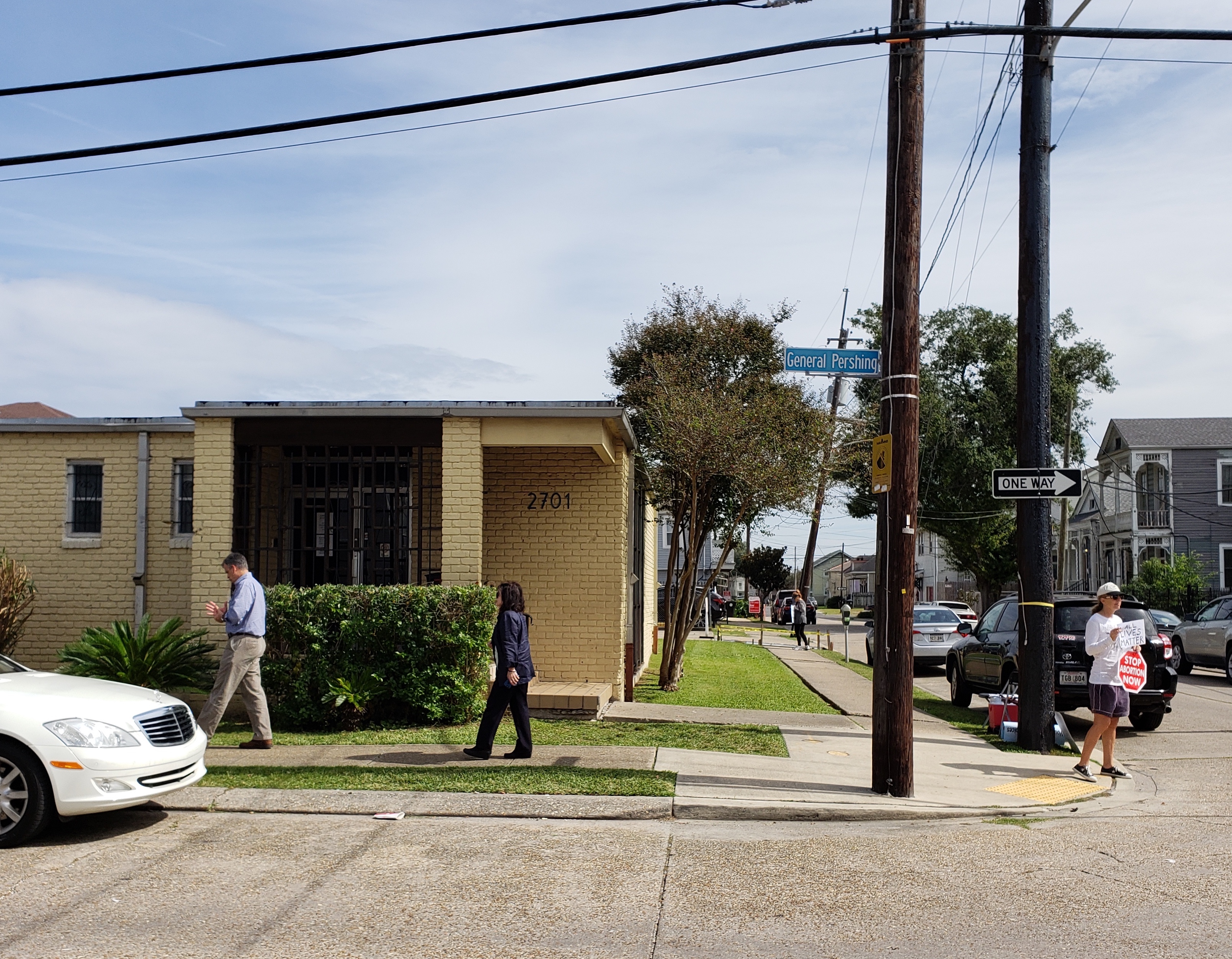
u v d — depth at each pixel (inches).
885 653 344.2
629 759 381.4
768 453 653.3
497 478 564.7
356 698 432.8
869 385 1686.8
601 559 555.8
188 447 534.9
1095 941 206.1
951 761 413.7
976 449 1710.1
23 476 539.8
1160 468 1694.1
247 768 359.3
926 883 247.1
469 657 449.7
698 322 858.1
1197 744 493.4
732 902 230.5
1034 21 446.3
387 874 248.8
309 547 512.7
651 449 715.4
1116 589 396.8
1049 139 454.0
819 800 327.6
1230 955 197.6
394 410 483.8
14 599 503.8
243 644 394.6
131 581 532.4
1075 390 1780.3
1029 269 453.4
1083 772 391.5
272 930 209.0
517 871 253.4
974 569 1893.5
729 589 2812.5
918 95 347.3
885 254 352.2
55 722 273.7
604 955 196.7
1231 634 812.0
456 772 355.6
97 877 245.0
